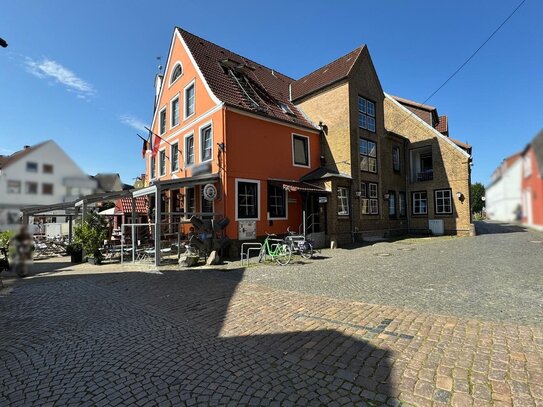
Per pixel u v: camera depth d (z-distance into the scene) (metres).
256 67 22.05
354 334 4.75
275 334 4.91
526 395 3.18
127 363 4.14
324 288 7.52
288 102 20.86
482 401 3.12
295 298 6.75
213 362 4.10
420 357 3.98
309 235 15.64
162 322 5.62
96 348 4.62
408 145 24.42
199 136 16.42
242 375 3.77
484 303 5.97
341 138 18.53
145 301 6.98
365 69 20.31
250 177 15.10
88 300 7.18
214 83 16.38
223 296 7.13
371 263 10.70
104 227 14.14
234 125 14.84
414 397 3.23
